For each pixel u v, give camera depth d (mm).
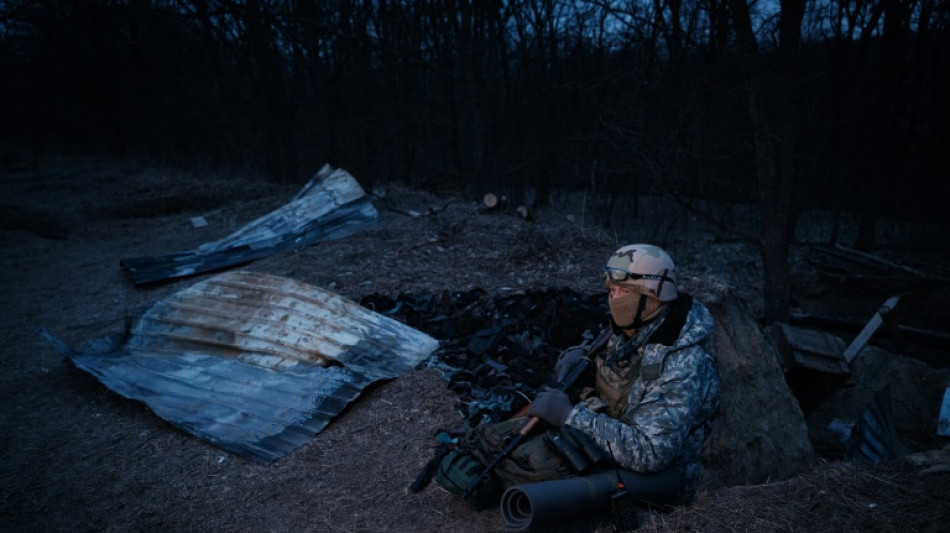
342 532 3008
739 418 4430
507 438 2633
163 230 10352
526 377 4180
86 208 11734
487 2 15828
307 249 7848
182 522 3191
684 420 2225
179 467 3658
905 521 2463
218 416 4086
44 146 21172
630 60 11344
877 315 6332
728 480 4293
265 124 17547
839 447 6051
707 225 15758
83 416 4340
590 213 14539
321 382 4320
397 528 2990
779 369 4777
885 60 15336
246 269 7383
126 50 21250
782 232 10141
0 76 22672
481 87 15484
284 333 4801
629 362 2387
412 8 16922
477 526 2879
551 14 16484
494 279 6465
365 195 9109
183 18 18453
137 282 7293
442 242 7547
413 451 3654
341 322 4844
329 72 17906
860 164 15820
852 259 14172
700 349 2322
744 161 13438
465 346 4820
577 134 15195
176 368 4703
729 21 10273
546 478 2443
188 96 20141
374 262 7137
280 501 3314
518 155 16656
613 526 2518
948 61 15281
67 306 6887
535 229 7570
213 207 11977
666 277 2311
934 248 14938
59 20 20922
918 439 6809
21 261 8820
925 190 15734
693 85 10438
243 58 18516
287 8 17281
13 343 5844
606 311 4980
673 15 10797
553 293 5543
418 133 17688
